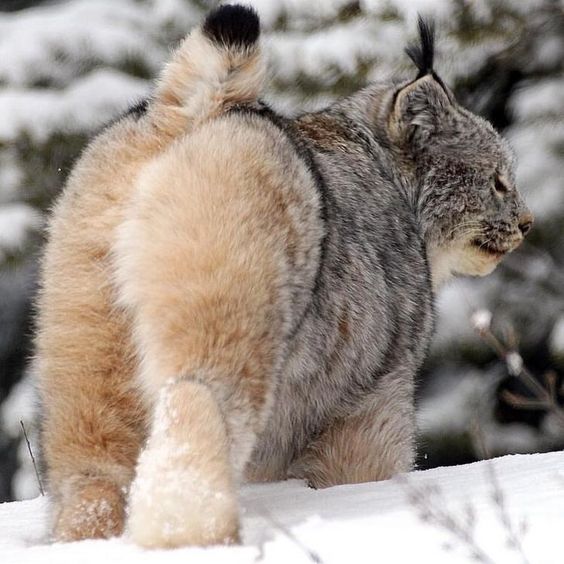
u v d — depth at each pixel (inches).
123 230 328.5
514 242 491.8
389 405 400.8
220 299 311.9
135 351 328.2
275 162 331.0
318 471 390.6
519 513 285.0
